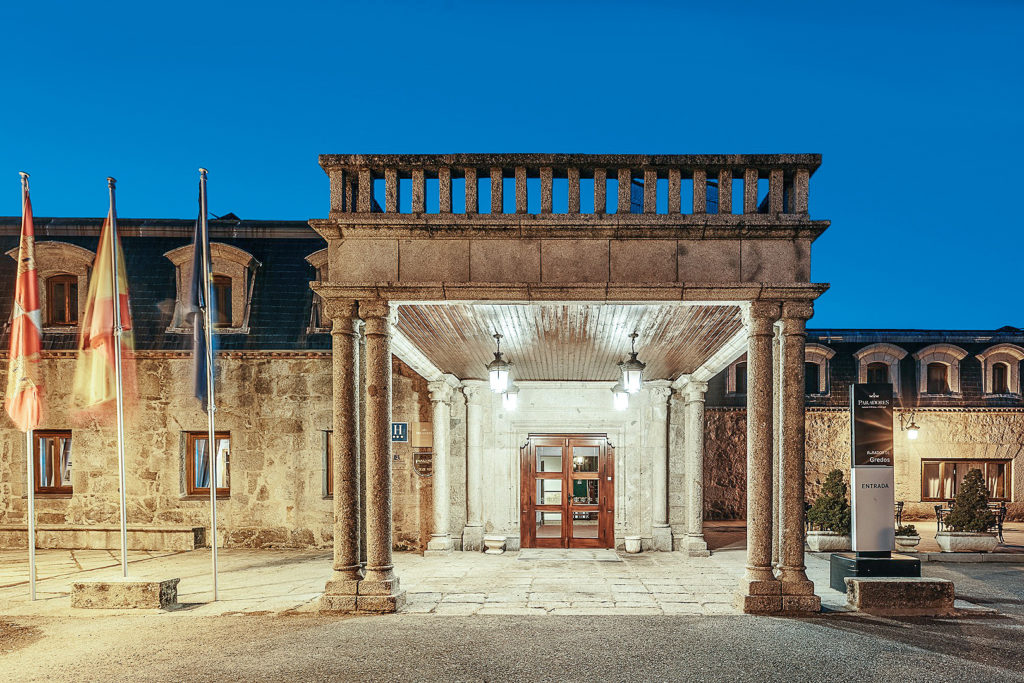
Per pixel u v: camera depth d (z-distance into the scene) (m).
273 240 14.76
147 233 14.66
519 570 10.74
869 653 6.21
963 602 8.34
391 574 7.80
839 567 8.67
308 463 13.36
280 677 5.70
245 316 13.88
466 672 5.79
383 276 7.58
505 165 7.61
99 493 13.35
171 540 12.98
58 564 11.50
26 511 13.44
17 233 14.43
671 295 7.40
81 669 5.91
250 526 13.28
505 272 7.52
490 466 13.66
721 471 19.39
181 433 13.52
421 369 11.65
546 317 8.47
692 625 7.09
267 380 13.50
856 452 8.44
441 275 7.55
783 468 7.58
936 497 19.20
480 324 8.88
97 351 12.70
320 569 10.94
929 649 6.32
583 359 11.36
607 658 6.11
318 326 13.72
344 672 5.80
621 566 11.20
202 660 6.11
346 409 7.67
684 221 7.40
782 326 7.61
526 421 13.76
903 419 19.12
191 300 8.90
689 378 12.80
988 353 19.59
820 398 19.36
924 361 19.55
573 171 7.61
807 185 7.53
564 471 13.75
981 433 19.08
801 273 7.45
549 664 5.97
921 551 12.80
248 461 13.38
